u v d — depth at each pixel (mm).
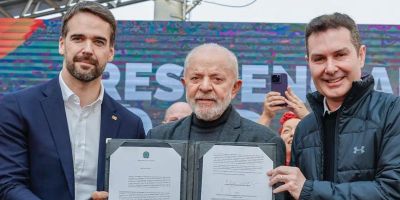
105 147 3229
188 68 3180
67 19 3178
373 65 6215
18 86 6449
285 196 3080
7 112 3139
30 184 3105
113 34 3260
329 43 2859
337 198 2641
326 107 3027
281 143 3146
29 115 3141
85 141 3225
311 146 2994
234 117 3248
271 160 2875
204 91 3107
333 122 2967
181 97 6336
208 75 3121
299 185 2732
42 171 3088
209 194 2900
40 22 6539
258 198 2867
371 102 2840
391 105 2779
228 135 3172
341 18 2902
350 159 2777
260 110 6246
